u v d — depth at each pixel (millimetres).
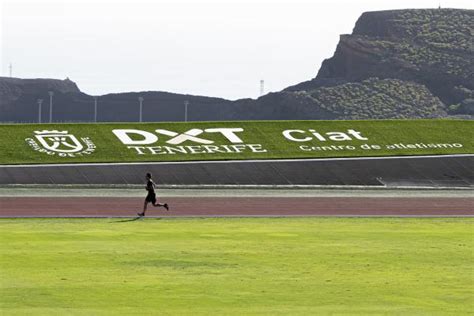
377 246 60156
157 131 147875
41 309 37375
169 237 64938
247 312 37281
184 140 143500
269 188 117000
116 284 43688
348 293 41750
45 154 132500
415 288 43250
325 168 129375
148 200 83562
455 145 147500
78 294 40906
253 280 45250
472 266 50781
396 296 41062
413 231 71125
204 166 127125
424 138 151000
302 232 69375
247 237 65312
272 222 78500
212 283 44250
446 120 163250
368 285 43969
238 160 132750
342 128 154625
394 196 108500
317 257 54219
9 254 54500
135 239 63406
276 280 45281
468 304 39250
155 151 136750
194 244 60500
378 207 95188
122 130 147250
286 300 39938
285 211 90000
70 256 53719
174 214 85750
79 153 134000
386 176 126938
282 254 55438
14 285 43188
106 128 147875
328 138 148500
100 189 111438
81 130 146125
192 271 48125
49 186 112312
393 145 146250
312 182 122250
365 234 68250
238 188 116000
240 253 55812
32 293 41062
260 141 144875
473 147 147000
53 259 52344
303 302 39500
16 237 64125
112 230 69875
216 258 53375
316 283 44469
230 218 82125
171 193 108500
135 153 135375
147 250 56969
